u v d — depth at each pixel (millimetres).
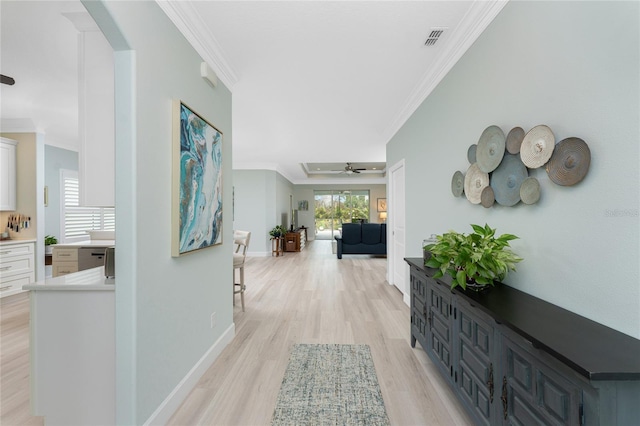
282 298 4141
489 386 1351
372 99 3484
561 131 1326
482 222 2020
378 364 2301
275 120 4270
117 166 1419
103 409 1522
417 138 3432
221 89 2623
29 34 2207
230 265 2811
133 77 1417
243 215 8125
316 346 2625
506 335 1221
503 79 1769
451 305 1747
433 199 2934
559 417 938
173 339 1796
